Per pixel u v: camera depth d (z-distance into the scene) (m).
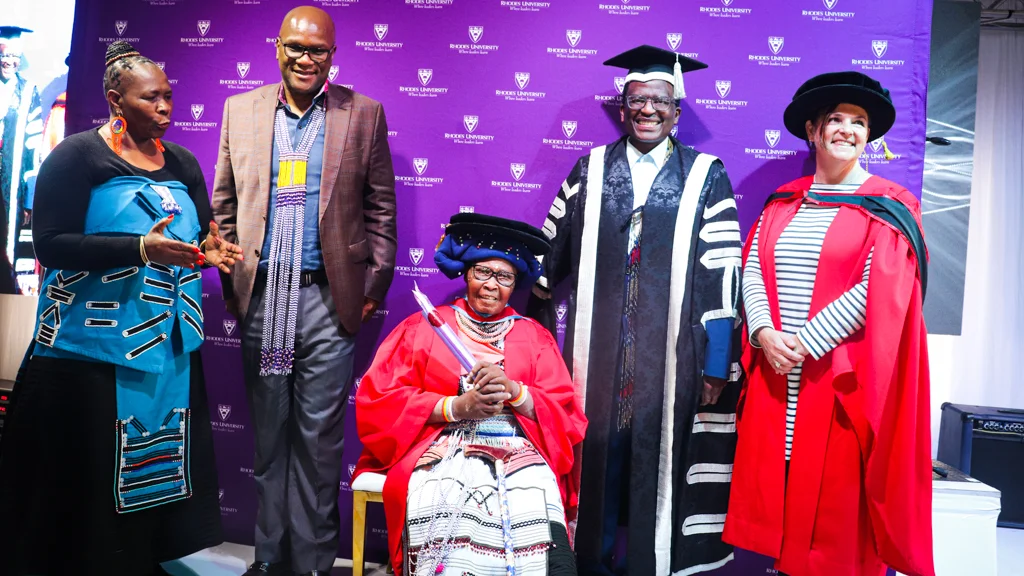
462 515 2.29
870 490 2.52
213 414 3.43
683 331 2.84
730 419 2.93
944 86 4.40
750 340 2.71
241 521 3.41
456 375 2.59
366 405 2.60
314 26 2.75
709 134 3.18
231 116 2.94
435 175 3.30
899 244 2.51
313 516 2.91
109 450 2.55
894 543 2.50
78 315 2.55
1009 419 4.51
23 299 4.11
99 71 3.49
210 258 2.58
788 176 3.16
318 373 2.88
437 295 3.31
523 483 2.34
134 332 2.57
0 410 3.66
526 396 2.52
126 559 2.60
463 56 3.27
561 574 2.21
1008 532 4.29
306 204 2.84
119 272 2.56
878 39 3.11
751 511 2.71
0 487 2.57
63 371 2.56
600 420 2.87
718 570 3.21
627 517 2.99
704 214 2.87
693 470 2.90
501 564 2.20
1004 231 5.39
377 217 2.96
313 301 2.87
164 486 2.68
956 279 4.44
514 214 3.26
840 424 2.56
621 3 3.20
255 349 2.88
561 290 3.20
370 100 2.96
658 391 2.86
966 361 5.46
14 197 4.01
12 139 4.00
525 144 3.25
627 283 2.88
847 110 2.65
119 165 2.58
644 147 2.95
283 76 2.83
